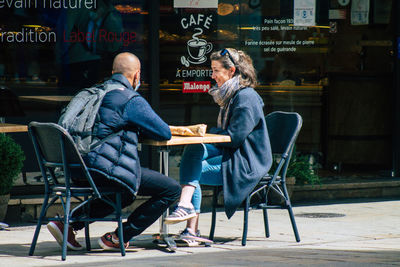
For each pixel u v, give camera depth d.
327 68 13.21
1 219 9.38
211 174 7.95
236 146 7.77
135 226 7.33
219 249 7.58
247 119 7.73
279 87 12.13
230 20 11.53
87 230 7.48
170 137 7.14
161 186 7.26
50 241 8.12
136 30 11.01
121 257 6.98
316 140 12.48
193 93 11.35
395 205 11.18
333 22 13.89
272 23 11.88
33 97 10.65
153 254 7.21
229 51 8.00
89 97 7.04
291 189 11.11
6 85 10.54
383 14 13.70
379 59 13.76
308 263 5.31
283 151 8.28
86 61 10.84
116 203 7.16
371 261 5.41
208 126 11.43
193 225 7.91
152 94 11.03
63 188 6.94
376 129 13.48
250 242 8.15
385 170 13.38
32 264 6.50
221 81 8.00
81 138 6.83
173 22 11.20
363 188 11.91
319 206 11.04
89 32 10.85
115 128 6.93
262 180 8.05
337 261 5.43
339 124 13.41
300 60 12.14
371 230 9.09
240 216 10.12
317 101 12.39
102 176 6.91
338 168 13.36
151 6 10.95
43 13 10.67
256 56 11.88
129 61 7.30
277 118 8.39
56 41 10.73
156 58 11.03
